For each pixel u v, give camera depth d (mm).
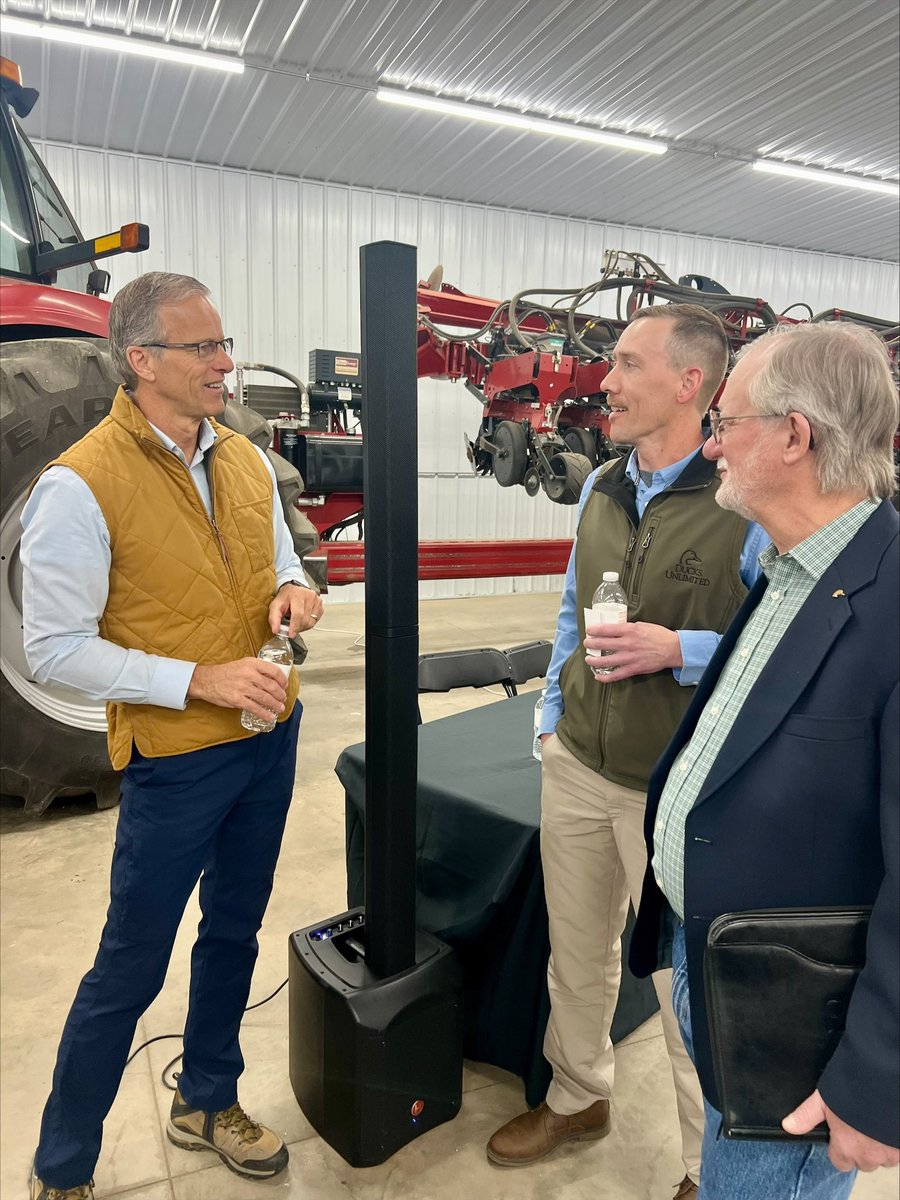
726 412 823
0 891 2273
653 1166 1482
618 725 1274
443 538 7273
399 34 4809
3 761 2516
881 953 655
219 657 1247
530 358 4344
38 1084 1617
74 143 5828
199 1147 1482
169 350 1134
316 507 4270
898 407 761
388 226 6875
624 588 1294
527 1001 1587
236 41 4836
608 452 4922
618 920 1438
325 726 3709
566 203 7320
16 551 2441
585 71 5242
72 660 1114
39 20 4531
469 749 2020
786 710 751
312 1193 1404
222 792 1243
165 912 1230
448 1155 1492
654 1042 1825
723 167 6613
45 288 2561
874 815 726
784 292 8859
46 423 2371
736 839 796
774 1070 734
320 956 1479
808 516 791
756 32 4828
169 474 1194
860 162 6727
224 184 6262
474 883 1634
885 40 4910
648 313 1243
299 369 6684
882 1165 657
